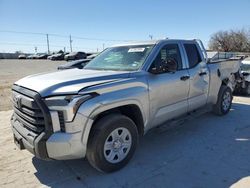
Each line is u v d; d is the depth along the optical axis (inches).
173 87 182.9
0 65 1343.5
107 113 147.5
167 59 179.2
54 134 128.8
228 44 2519.7
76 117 128.9
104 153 142.0
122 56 185.6
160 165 157.5
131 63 174.1
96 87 137.8
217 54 441.7
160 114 177.0
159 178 142.9
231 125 231.6
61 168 155.9
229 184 135.9
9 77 770.8
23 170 154.9
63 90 131.0
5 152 180.2
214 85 237.6
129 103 151.4
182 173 147.7
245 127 226.4
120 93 146.3
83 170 152.9
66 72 167.8
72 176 146.9
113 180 141.9
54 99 128.4
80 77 146.1
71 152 131.0
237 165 156.3
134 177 144.6
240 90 387.2
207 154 171.9
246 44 2481.5
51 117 128.0
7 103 365.4
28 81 150.2
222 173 147.0
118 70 170.4
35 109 131.9
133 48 188.2
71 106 127.7
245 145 186.4
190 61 207.5
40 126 133.3
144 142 193.5
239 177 142.6
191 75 201.6
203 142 192.4
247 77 382.9
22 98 140.1
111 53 197.0
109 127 141.2
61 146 128.5
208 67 227.6
